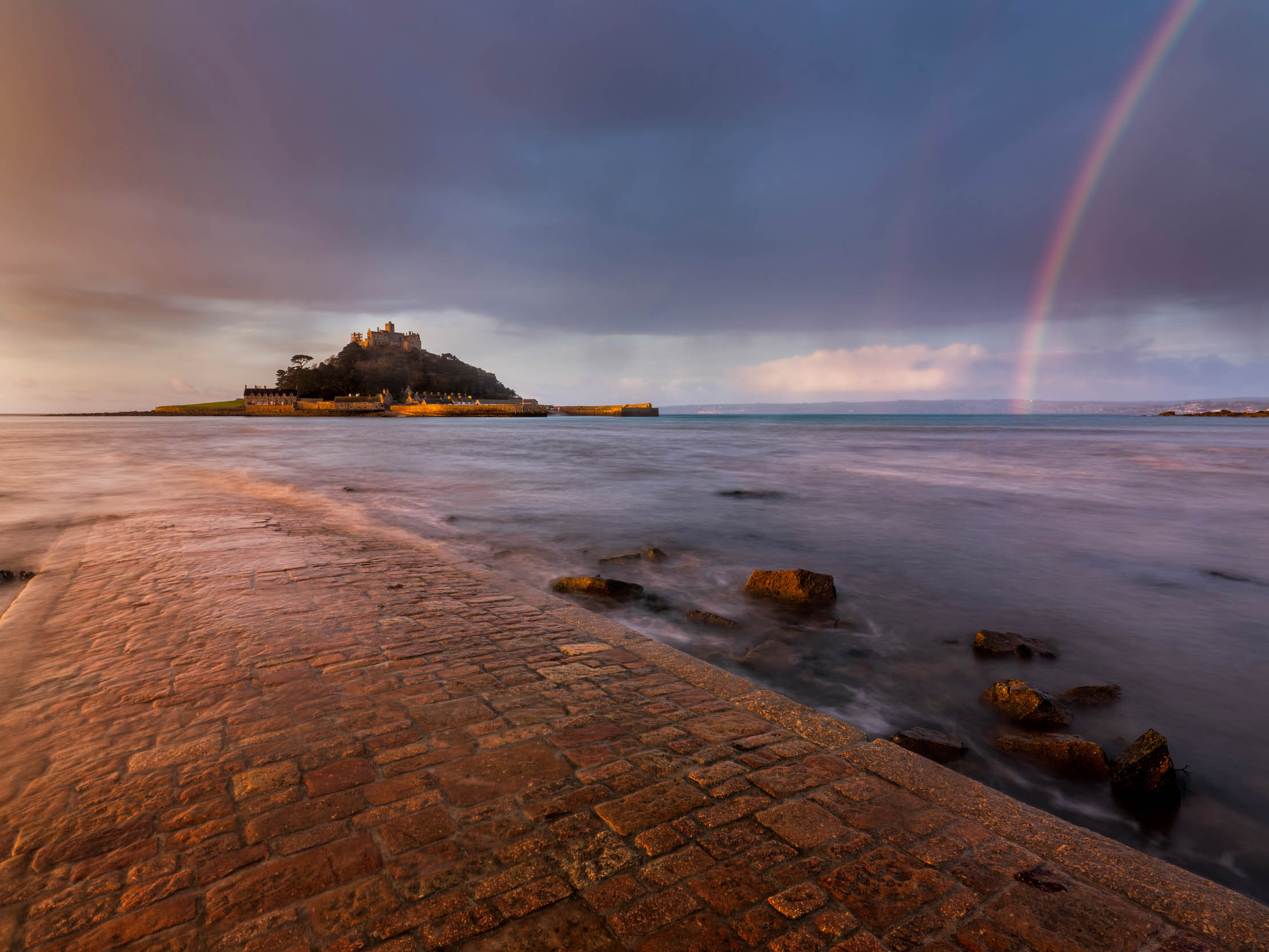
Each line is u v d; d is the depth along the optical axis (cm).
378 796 311
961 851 282
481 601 672
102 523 1130
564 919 234
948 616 750
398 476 2225
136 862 263
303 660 492
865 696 538
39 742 362
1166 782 394
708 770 343
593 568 956
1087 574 941
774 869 264
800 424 10488
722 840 283
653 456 3241
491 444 4497
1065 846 288
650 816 299
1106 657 633
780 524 1326
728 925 233
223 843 275
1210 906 253
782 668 591
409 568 812
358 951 217
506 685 452
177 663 482
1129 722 502
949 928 236
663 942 224
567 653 522
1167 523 1345
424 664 489
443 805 304
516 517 1396
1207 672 599
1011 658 623
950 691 548
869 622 726
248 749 356
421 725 387
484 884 251
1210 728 493
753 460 2967
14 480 1964
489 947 220
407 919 233
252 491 1717
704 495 1764
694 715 412
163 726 382
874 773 345
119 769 334
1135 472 2375
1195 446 4059
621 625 599
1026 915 244
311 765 339
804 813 306
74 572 768
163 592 685
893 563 1003
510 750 359
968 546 1124
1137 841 361
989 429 7656
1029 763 435
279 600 659
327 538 1010
